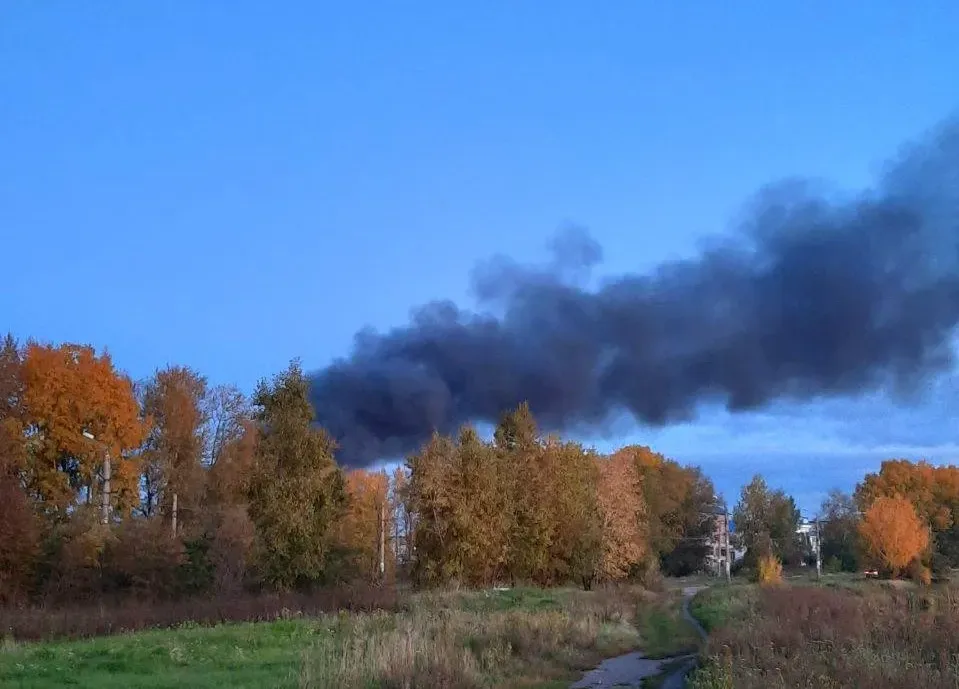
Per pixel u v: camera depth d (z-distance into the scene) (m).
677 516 111.25
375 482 75.75
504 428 63.09
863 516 94.94
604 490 68.88
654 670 24.80
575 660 25.92
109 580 42.84
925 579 81.19
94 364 51.28
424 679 19.14
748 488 127.06
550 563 59.78
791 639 22.53
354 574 49.44
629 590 58.59
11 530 40.94
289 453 45.12
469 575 53.88
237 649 23.91
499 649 24.61
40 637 28.94
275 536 43.75
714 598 51.19
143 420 56.03
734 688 16.92
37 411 49.16
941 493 107.06
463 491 54.53
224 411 61.50
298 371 46.31
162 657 22.25
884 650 19.67
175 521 54.88
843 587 62.72
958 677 16.70
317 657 21.91
